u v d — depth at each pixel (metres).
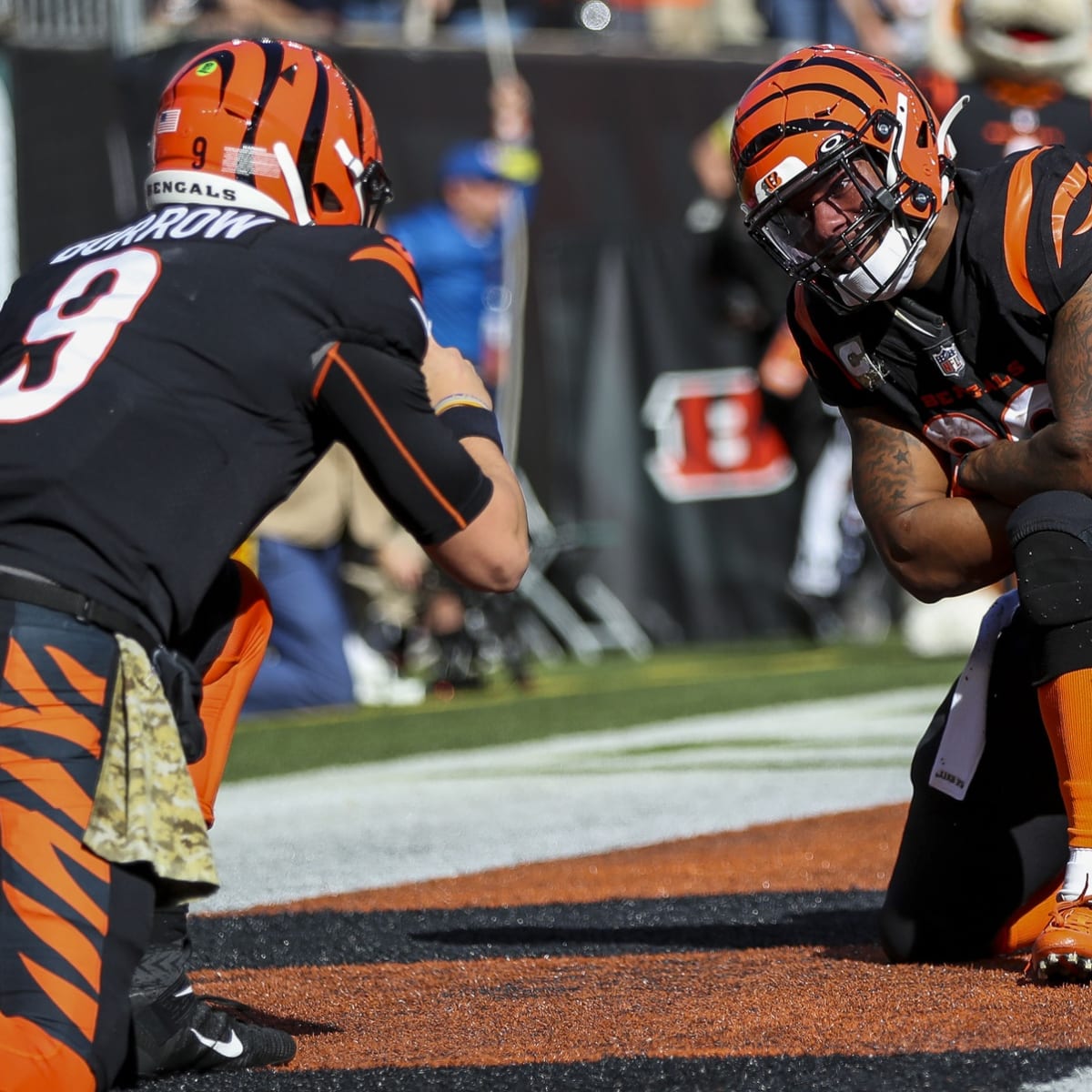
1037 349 10.19
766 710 26.86
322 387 8.48
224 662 9.14
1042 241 9.96
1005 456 10.21
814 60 10.30
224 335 8.40
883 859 14.99
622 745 23.86
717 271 34.50
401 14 39.91
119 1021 7.76
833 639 36.06
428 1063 8.77
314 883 15.00
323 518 27.64
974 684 10.63
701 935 12.11
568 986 10.53
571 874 14.95
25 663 7.92
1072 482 9.91
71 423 8.20
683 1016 9.50
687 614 35.66
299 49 9.45
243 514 8.40
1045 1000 9.36
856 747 22.53
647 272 35.09
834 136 10.00
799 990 10.03
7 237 31.72
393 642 31.52
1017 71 26.02
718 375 35.25
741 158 10.35
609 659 35.06
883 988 9.97
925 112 10.28
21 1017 7.54
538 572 34.84
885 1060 8.19
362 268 8.57
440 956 11.71
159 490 8.22
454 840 17.09
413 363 8.65
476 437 9.23
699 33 41.91
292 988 10.80
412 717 27.62
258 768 22.92
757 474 35.59
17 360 8.50
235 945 12.21
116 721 7.95
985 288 10.17
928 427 10.83
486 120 33.91
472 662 30.73
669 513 35.53
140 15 34.00
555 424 34.88
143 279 8.57
